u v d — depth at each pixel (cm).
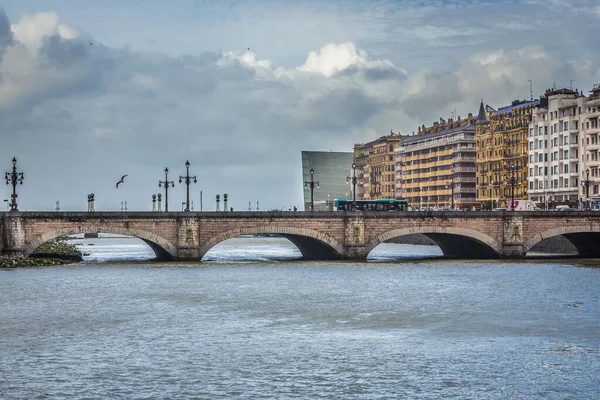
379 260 18600
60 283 13538
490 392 6700
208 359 7756
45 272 15412
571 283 13388
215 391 6725
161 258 18938
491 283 13475
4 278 14312
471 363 7575
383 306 10894
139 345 8356
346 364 7556
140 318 9956
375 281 13888
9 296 11888
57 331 9106
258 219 17362
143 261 18338
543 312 10312
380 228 17962
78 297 11800
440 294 12075
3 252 16225
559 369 7356
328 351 8075
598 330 9062
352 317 10025
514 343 8400
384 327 9338
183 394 6644
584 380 7019
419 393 6669
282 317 10031
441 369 7369
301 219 17588
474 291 12419
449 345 8325
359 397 6569
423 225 18062
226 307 10844
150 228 16888
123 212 16688
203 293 12250
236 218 17238
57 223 16375
